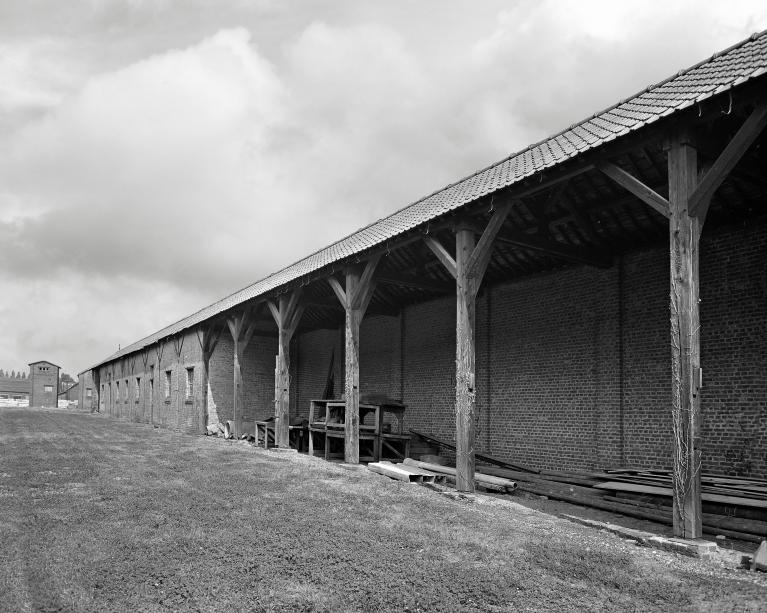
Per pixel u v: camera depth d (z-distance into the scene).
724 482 7.90
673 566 5.10
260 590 4.49
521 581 4.74
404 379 16.95
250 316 17.94
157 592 4.42
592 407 11.33
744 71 5.31
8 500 7.41
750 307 8.90
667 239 10.21
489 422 13.72
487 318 14.04
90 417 32.81
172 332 23.45
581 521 6.89
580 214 9.77
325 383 20.84
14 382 73.69
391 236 9.79
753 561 5.05
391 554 5.34
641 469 9.88
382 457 14.01
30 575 4.70
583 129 7.96
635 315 10.69
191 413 21.56
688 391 5.55
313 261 14.83
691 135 5.76
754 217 8.89
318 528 6.18
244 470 10.30
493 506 7.84
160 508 7.02
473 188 9.12
